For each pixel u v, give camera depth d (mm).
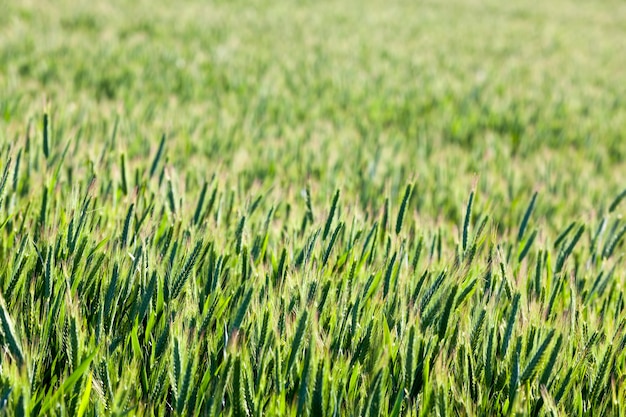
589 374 2773
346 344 2777
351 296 2846
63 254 2852
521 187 3947
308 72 7273
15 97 4488
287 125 4758
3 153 3295
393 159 4160
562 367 2762
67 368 2689
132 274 2803
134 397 2676
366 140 4684
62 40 7625
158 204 3129
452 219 3609
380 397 2629
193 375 2646
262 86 6168
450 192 3770
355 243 3029
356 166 3854
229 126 4551
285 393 2686
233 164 3738
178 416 2637
